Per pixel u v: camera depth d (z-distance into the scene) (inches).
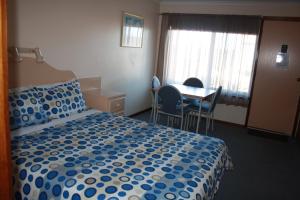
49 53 111.9
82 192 53.0
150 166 65.8
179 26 198.2
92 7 132.9
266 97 182.9
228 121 197.8
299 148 157.4
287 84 175.5
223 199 95.0
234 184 106.9
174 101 144.5
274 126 183.6
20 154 66.9
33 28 102.4
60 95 102.7
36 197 58.5
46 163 62.9
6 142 34.1
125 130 92.5
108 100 126.0
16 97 87.3
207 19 188.5
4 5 30.6
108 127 94.2
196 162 70.7
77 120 99.1
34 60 103.5
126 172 61.5
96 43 140.5
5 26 31.0
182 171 64.7
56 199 55.2
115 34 155.6
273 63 176.9
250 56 182.4
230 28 182.7
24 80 100.2
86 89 136.0
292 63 171.9
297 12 167.3
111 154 71.2
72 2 119.8
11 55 94.1
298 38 168.1
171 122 184.5
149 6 190.1
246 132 180.7
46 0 106.3
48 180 57.8
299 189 107.3
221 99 193.6
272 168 125.7
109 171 61.2
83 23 128.7
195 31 194.7
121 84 172.7
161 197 52.4
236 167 123.5
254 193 101.0
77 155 68.6
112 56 156.9
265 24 175.0
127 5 162.7
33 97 92.0
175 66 206.2
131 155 71.7
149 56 204.1
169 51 205.9
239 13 182.4
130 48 174.9
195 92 153.4
